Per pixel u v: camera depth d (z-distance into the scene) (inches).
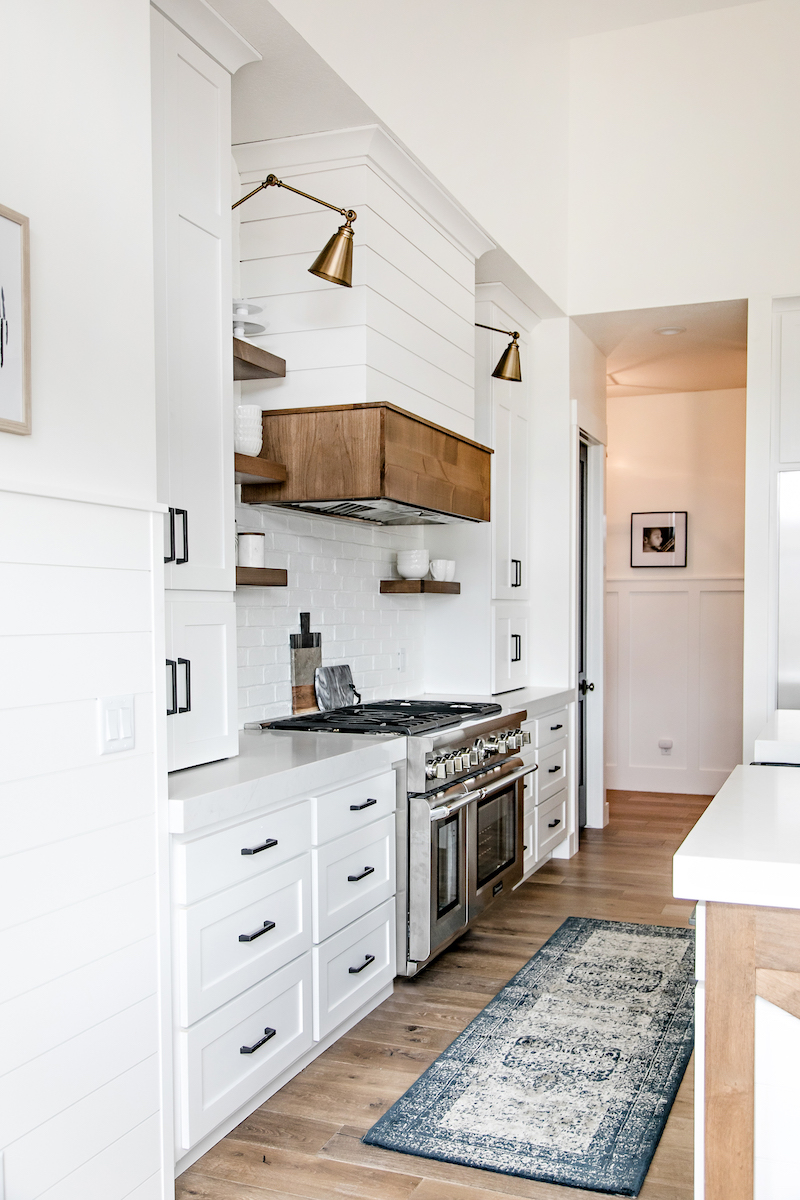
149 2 82.7
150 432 82.3
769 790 80.7
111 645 76.7
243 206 132.3
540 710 181.8
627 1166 87.5
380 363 129.8
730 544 268.1
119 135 79.0
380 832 123.0
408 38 131.5
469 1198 83.4
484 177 158.1
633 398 277.6
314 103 118.3
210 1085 87.7
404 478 128.3
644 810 250.4
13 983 66.4
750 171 193.0
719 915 56.2
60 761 71.1
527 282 181.8
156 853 81.3
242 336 122.9
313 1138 92.7
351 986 115.2
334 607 155.2
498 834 153.6
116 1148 75.8
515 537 197.3
